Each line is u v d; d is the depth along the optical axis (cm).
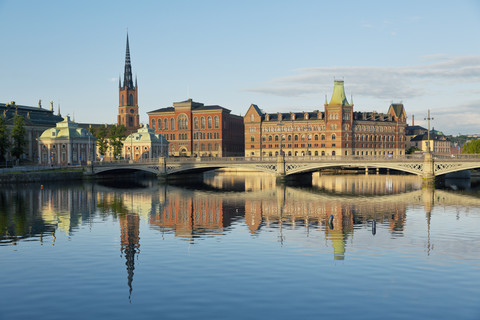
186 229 5588
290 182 13000
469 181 12731
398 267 3809
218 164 12731
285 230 5453
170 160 13775
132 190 10906
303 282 3447
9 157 16950
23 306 3052
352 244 4638
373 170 19662
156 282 3478
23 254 4334
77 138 16125
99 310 2980
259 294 3216
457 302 3075
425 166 10725
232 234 5231
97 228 5697
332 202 8125
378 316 2870
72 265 3953
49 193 10044
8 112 18538
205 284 3422
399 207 7319
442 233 5159
